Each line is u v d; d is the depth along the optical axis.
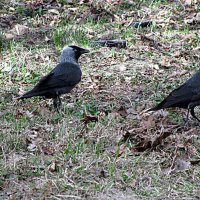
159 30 18.73
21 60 16.50
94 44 17.56
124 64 16.44
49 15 19.95
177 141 11.56
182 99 12.48
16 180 10.17
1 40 17.75
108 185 9.95
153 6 20.47
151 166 10.64
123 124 12.59
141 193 9.81
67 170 10.45
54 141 11.57
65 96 14.65
